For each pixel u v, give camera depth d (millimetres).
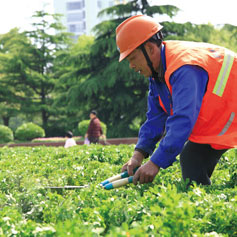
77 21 113875
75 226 2010
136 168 3629
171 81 3021
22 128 27250
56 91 39312
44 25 42281
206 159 3713
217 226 2230
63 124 40594
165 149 2945
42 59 41781
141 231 1734
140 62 3285
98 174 4836
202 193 2645
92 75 30516
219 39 28703
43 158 6594
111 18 28969
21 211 2830
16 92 42688
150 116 3879
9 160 6418
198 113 2977
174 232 1854
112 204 2535
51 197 3096
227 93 3176
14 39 41875
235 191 3086
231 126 3285
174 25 27344
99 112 30672
